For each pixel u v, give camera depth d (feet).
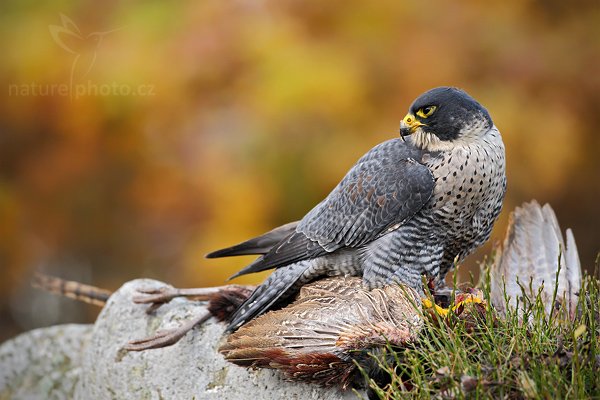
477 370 20.63
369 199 24.68
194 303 27.43
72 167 42.91
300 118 38.47
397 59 39.09
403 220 24.53
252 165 39.14
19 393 32.48
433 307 22.38
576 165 40.81
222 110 40.04
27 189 43.75
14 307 50.52
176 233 40.42
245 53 39.47
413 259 24.94
